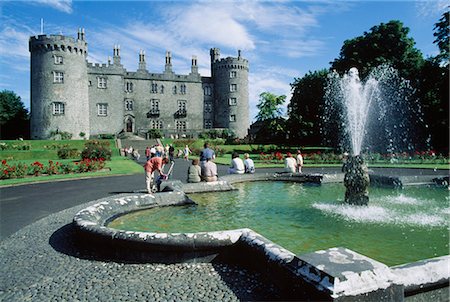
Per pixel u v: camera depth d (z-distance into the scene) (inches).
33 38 1953.7
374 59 1385.3
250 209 306.3
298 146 1792.6
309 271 123.2
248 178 489.7
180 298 138.1
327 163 992.2
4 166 649.6
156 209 307.3
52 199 403.9
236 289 145.4
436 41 1277.1
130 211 292.8
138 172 732.7
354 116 489.1
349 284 110.8
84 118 2074.3
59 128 1955.0
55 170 722.2
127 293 144.3
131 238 183.6
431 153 987.9
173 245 177.3
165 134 2346.2
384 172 692.7
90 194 437.4
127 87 2363.4
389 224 248.4
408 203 332.8
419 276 129.0
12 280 162.2
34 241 226.5
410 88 1349.7
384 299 114.7
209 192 394.0
